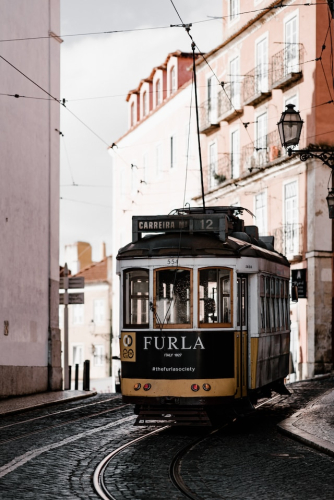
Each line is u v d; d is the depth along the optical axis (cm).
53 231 2747
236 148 4125
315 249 3419
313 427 1519
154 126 5044
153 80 5212
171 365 1487
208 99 4347
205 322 1499
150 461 1208
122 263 1548
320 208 3434
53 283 2720
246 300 1592
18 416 1873
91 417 1795
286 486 1017
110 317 5922
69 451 1298
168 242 1530
